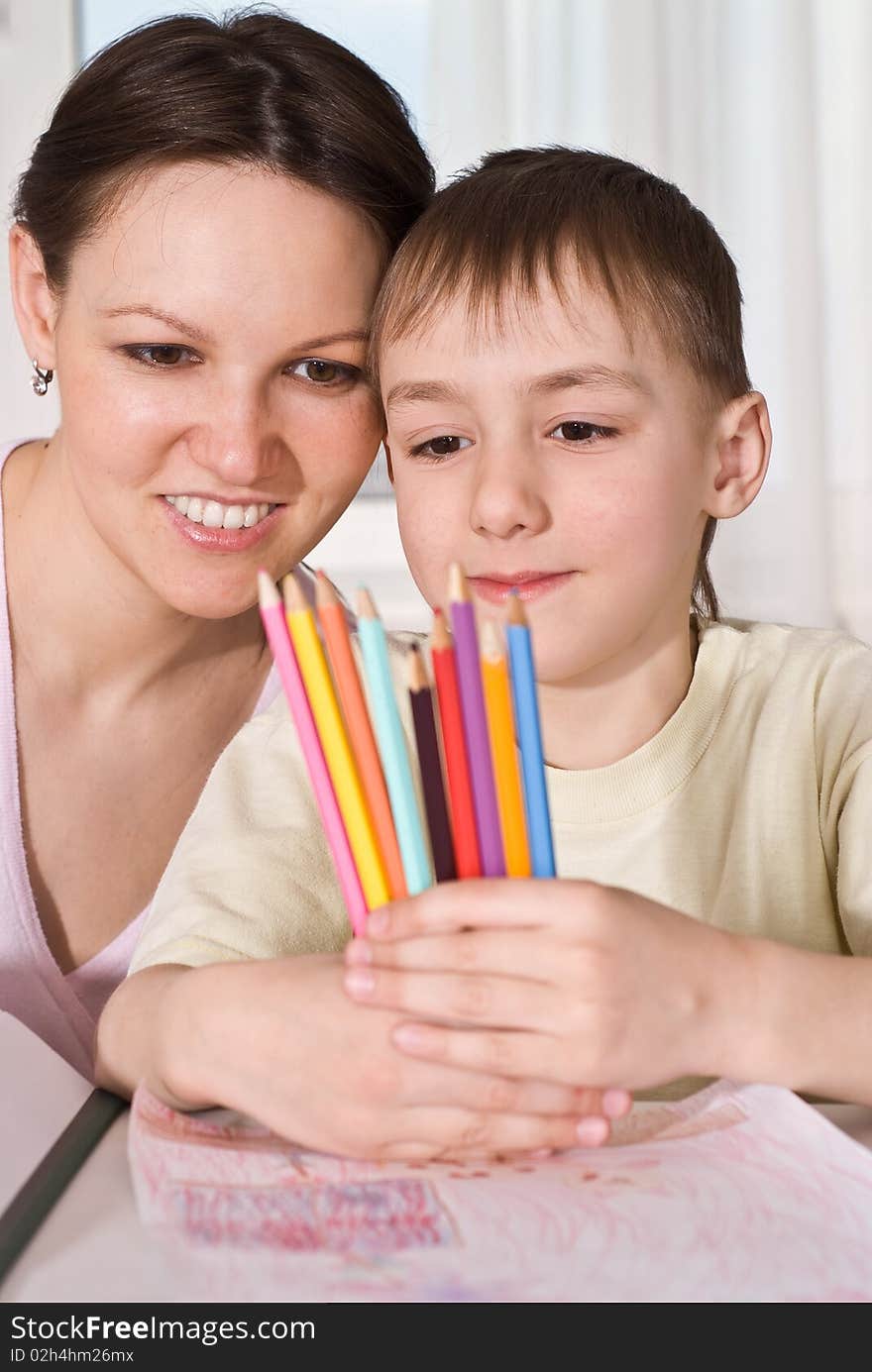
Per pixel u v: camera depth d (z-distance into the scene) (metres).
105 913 1.15
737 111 2.39
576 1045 0.52
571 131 2.34
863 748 0.77
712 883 0.80
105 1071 0.63
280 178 0.81
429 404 0.74
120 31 2.31
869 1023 0.56
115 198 0.83
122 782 1.12
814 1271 0.43
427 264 0.76
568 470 0.71
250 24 0.89
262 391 0.85
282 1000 0.56
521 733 0.53
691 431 0.75
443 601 0.74
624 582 0.72
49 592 1.06
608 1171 0.52
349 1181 0.51
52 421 2.24
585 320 0.71
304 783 0.81
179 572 0.92
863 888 0.72
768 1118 0.54
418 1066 0.53
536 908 0.52
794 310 2.39
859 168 2.46
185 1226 0.46
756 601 2.44
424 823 0.70
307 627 0.54
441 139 2.31
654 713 0.80
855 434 2.49
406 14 2.31
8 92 2.29
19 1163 0.54
